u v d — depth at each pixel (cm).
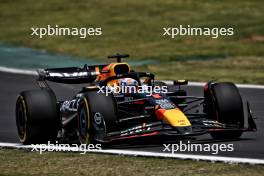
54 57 8156
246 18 10056
